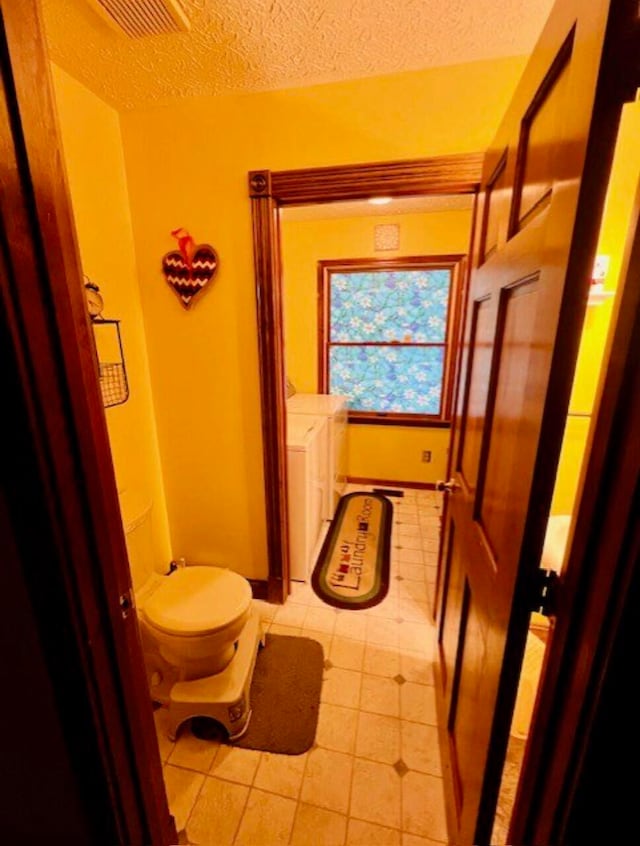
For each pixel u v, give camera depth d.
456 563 1.42
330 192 1.53
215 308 1.77
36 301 0.54
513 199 0.89
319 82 1.45
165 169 1.65
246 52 1.30
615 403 0.48
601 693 0.51
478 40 1.26
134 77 1.42
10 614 0.61
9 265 0.50
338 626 1.95
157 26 1.18
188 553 2.17
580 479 0.58
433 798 1.23
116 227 1.65
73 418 0.61
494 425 0.98
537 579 0.65
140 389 1.86
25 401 0.53
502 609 0.75
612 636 0.48
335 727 1.45
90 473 0.65
